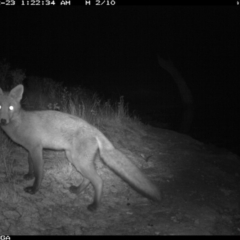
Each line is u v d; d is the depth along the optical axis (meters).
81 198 1.33
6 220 1.13
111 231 1.14
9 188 1.29
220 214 1.34
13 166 1.50
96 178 1.25
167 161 1.80
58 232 1.12
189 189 1.50
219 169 1.78
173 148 2.04
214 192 1.50
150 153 1.90
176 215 1.26
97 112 2.40
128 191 1.42
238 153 2.31
